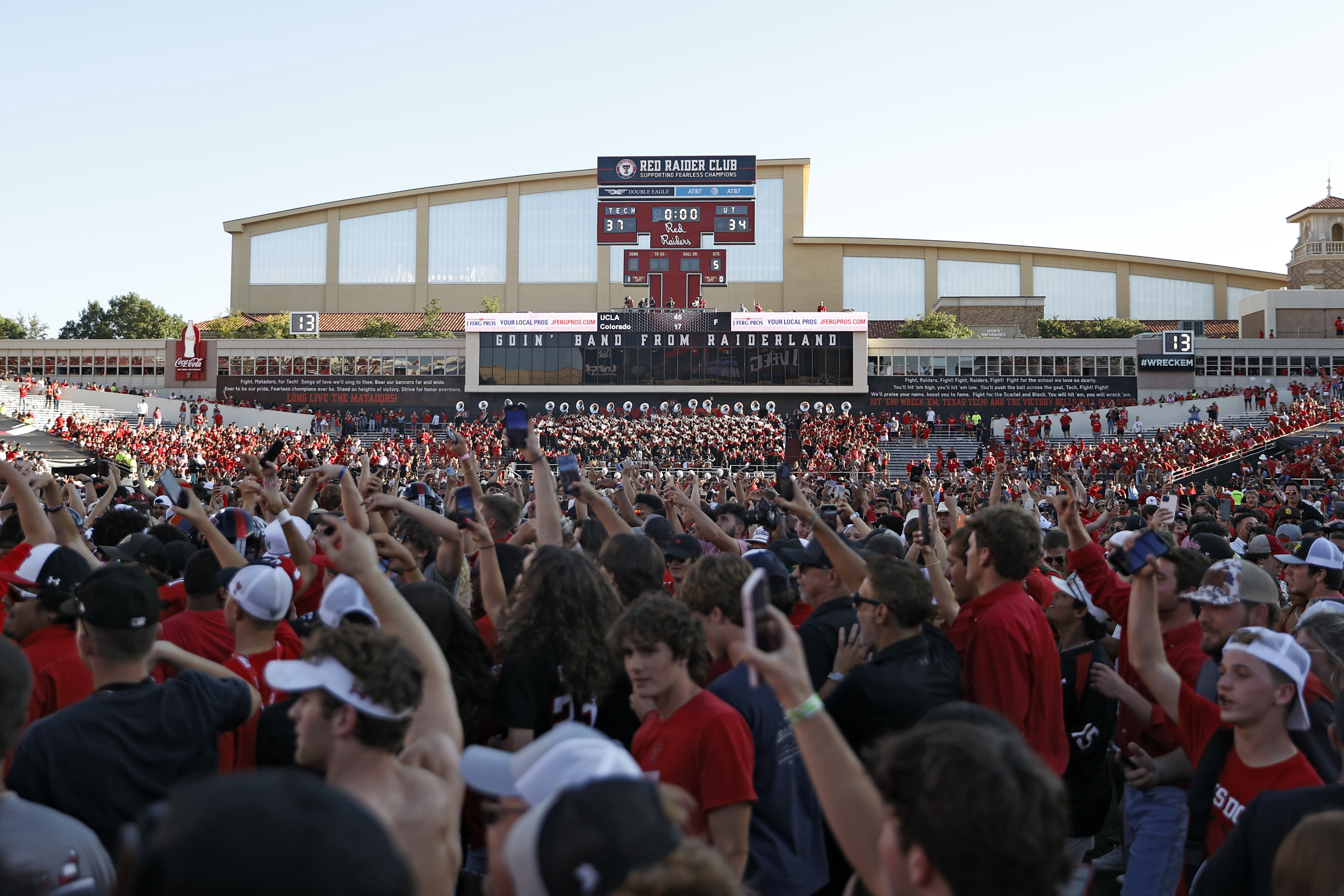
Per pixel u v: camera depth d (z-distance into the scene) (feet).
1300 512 47.85
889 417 187.01
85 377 229.66
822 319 197.16
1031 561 15.16
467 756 7.98
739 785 11.27
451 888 9.36
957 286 278.46
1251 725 11.59
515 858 5.90
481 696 14.33
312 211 282.15
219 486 43.91
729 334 197.06
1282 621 21.76
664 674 11.81
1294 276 242.78
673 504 28.99
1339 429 147.64
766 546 21.34
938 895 6.29
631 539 17.19
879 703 13.47
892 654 13.83
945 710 8.78
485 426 176.14
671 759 11.52
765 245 274.57
